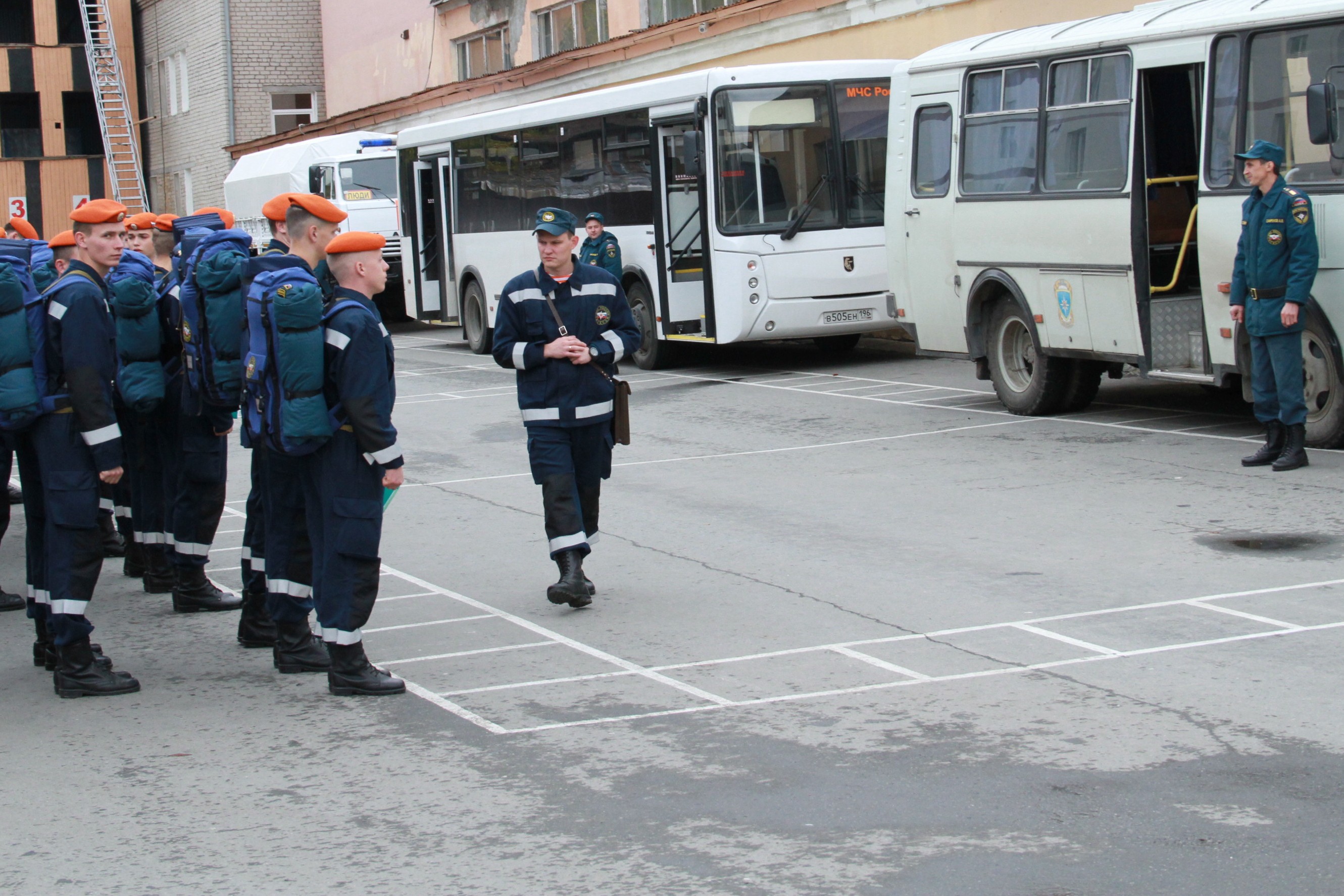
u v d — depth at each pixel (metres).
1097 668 6.15
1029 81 12.78
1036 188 12.72
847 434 12.66
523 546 9.20
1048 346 12.76
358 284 6.15
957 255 13.69
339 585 6.25
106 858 4.65
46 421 6.33
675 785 5.07
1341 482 9.61
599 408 7.63
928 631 6.84
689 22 23.39
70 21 50.66
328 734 5.80
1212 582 7.43
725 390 16.05
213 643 7.37
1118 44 11.80
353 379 6.03
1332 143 10.25
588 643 6.93
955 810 4.73
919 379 16.06
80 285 6.27
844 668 6.33
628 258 18.42
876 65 17.16
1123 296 11.91
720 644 6.79
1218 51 11.02
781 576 8.02
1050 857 4.35
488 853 4.57
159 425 8.05
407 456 12.91
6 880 4.51
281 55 42.66
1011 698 5.82
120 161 48.81
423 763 5.41
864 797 4.88
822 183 16.89
